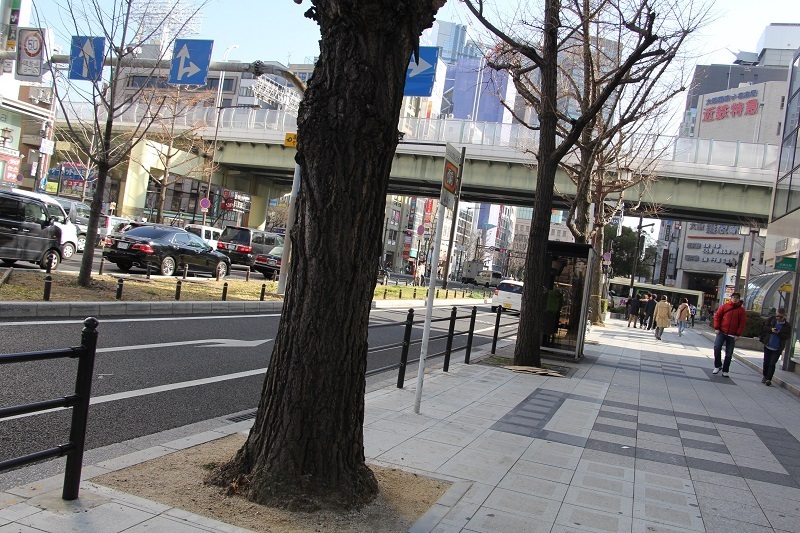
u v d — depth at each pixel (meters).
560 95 18.06
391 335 14.84
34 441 4.80
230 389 7.48
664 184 32.03
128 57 15.02
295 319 3.90
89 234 13.79
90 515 3.29
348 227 3.83
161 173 47.97
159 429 5.56
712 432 7.79
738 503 4.96
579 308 14.91
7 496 3.49
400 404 7.40
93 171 46.06
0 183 30.19
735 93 81.81
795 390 12.98
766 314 26.42
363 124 3.76
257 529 3.38
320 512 3.67
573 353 14.38
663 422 8.12
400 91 3.93
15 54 17.73
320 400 3.85
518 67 13.26
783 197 19.98
